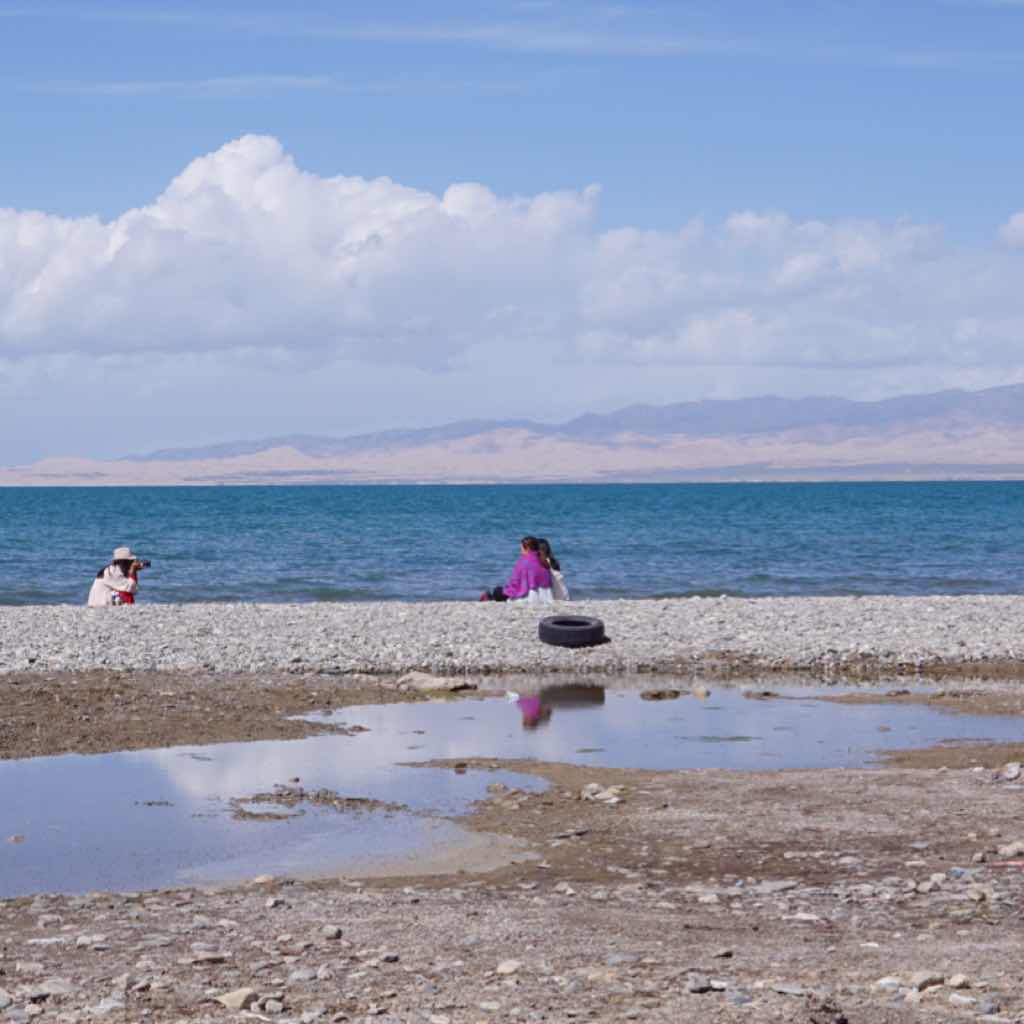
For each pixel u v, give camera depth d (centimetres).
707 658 2611
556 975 822
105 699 2066
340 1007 757
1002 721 1983
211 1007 759
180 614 3284
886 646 2744
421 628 2980
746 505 16988
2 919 997
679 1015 725
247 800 1450
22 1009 757
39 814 1384
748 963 845
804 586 5112
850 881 1103
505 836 1296
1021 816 1339
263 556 6856
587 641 2709
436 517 12738
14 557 6844
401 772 1602
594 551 7256
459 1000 766
